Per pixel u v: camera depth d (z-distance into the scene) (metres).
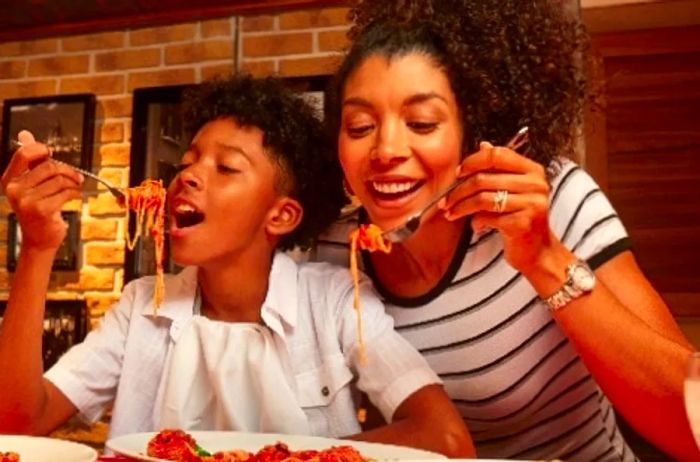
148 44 2.86
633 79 2.47
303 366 1.10
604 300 0.89
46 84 2.95
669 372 0.86
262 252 1.16
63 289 2.77
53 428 1.11
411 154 0.97
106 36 2.91
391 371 1.02
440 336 1.11
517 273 1.05
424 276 1.10
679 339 0.97
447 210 0.87
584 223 1.04
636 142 2.45
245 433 0.96
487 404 1.13
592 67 1.19
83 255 2.77
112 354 1.17
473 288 1.07
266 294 1.16
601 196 1.08
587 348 0.89
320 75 2.62
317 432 1.08
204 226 1.10
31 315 1.05
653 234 2.42
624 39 2.47
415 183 0.98
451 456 0.93
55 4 2.84
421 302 1.10
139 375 1.14
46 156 1.03
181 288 1.18
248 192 1.12
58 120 2.88
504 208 0.84
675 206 2.41
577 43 1.13
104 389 1.16
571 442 1.17
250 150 1.14
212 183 1.11
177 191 1.12
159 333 1.15
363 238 0.96
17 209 1.02
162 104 2.77
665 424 0.88
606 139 2.47
